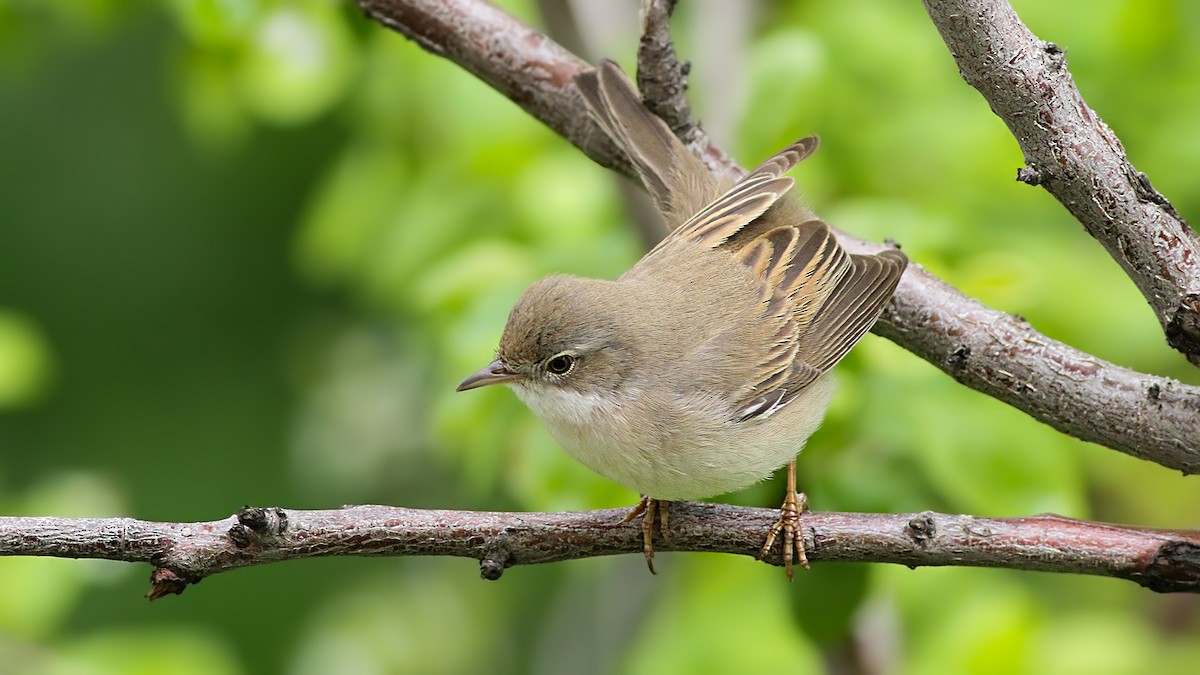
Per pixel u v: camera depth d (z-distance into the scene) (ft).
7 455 54.34
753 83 36.47
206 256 55.93
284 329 56.54
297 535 23.65
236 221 55.83
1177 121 41.04
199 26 40.19
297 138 54.44
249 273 56.18
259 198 55.57
